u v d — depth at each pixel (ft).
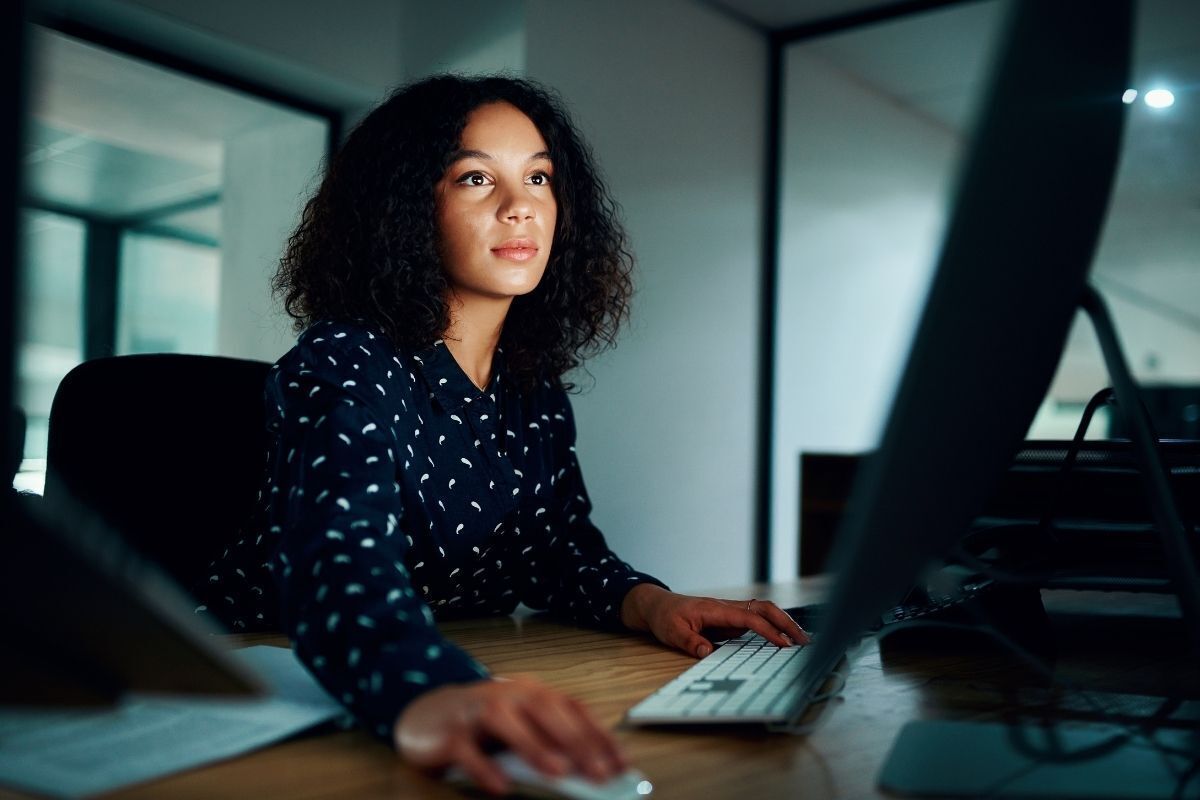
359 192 3.60
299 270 3.93
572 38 11.44
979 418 1.41
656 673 2.69
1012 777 1.67
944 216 1.26
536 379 3.99
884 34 13.75
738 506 13.73
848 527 1.39
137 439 4.24
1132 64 1.36
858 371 16.10
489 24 11.12
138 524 4.18
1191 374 24.81
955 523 1.53
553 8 11.21
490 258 3.56
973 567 2.35
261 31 10.59
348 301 3.53
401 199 3.52
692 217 13.06
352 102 12.17
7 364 1.00
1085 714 2.21
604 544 3.93
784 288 14.43
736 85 13.79
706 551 13.19
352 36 11.45
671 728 2.05
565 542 3.88
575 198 4.18
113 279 17.87
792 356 14.61
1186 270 19.89
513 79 3.97
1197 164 14.57
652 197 12.49
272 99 11.92
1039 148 1.26
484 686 1.73
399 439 3.17
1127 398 1.92
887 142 16.05
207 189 16.75
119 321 17.63
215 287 14.84
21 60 0.98
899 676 2.66
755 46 14.10
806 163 14.74
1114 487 3.44
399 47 11.94
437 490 3.41
